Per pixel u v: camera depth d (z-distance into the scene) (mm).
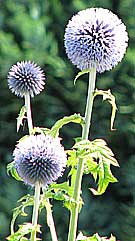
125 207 1205
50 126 1257
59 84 1261
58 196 460
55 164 469
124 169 1235
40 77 591
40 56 1244
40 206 480
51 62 1247
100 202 1224
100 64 479
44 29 1269
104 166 435
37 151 469
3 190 1202
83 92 1259
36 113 1272
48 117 1267
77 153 437
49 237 1151
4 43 1256
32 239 456
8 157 1269
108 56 479
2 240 1149
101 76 1232
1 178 1233
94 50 474
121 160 1246
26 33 1266
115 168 1241
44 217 1140
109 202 1228
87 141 437
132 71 1225
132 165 1229
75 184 464
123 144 1251
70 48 481
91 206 1206
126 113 1231
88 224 1199
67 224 1189
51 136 477
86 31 479
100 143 439
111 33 481
